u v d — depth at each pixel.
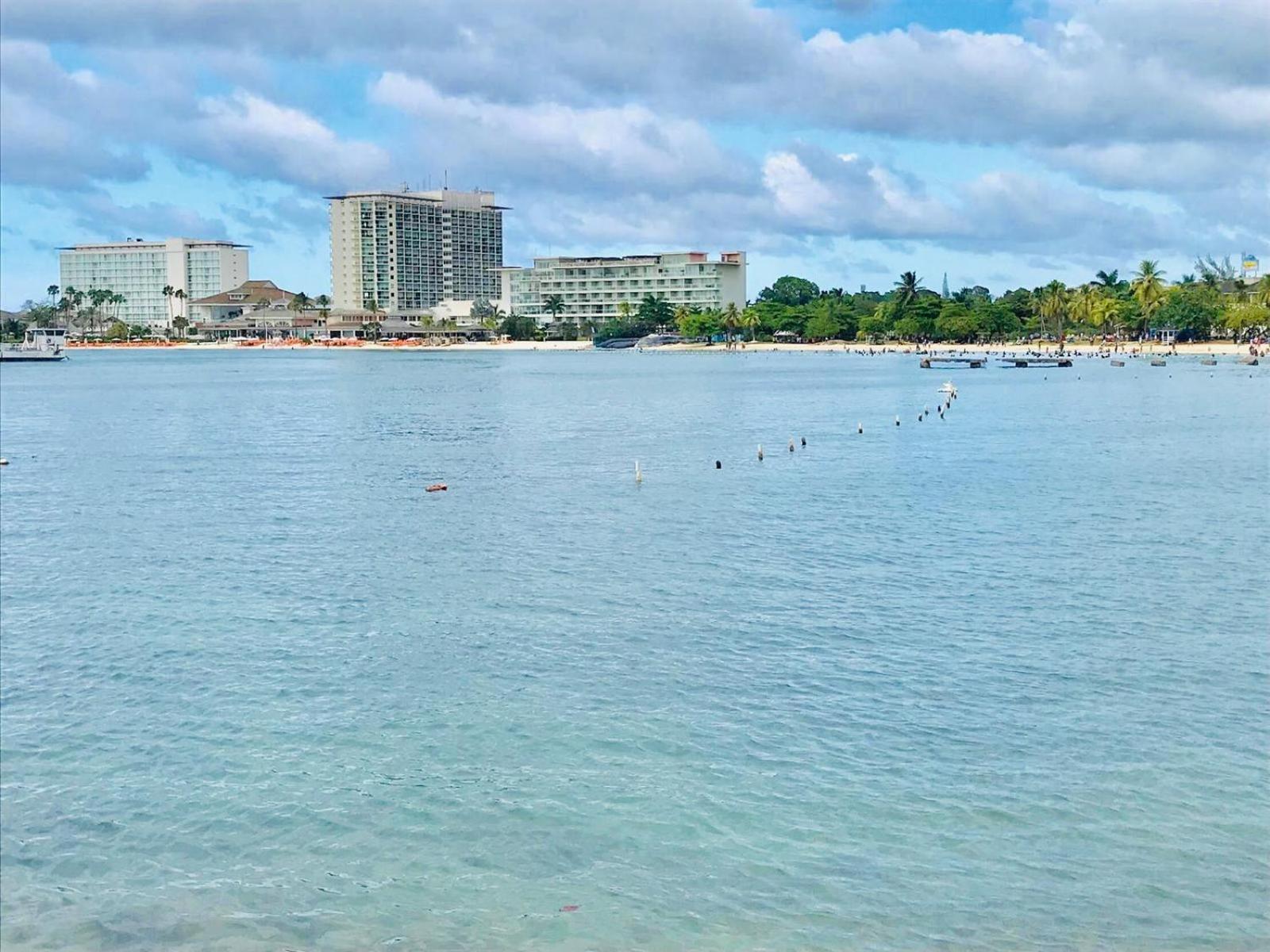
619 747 29.61
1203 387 156.75
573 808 26.64
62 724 31.84
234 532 57.81
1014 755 28.80
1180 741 29.45
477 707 32.41
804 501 65.19
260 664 36.31
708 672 34.78
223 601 44.09
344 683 34.47
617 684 33.97
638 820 26.05
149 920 22.95
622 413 127.12
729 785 27.52
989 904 22.75
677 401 145.62
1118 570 47.12
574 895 23.41
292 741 30.47
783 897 23.12
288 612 42.28
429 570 48.66
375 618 41.19
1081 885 23.30
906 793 26.98
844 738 29.98
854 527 57.03
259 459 88.44
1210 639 37.41
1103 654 35.97
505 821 26.16
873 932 22.03
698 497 67.12
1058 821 25.62
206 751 29.94
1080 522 57.78
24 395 167.25
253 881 24.20
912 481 72.69
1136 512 60.66
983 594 43.31
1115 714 31.20
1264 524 56.78
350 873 24.34
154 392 173.88
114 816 26.80
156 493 71.56
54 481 77.62
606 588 44.88
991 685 33.44
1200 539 53.31
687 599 43.00
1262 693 32.62
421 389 176.75
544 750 29.53
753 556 50.31
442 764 28.91
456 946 21.98
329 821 26.36
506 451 91.69
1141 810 26.03
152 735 31.00
